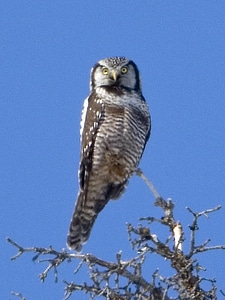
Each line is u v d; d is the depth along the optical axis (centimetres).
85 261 874
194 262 843
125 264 832
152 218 925
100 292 829
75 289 835
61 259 877
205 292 834
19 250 880
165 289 771
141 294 813
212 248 856
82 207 1353
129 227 876
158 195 964
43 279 873
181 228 923
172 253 862
